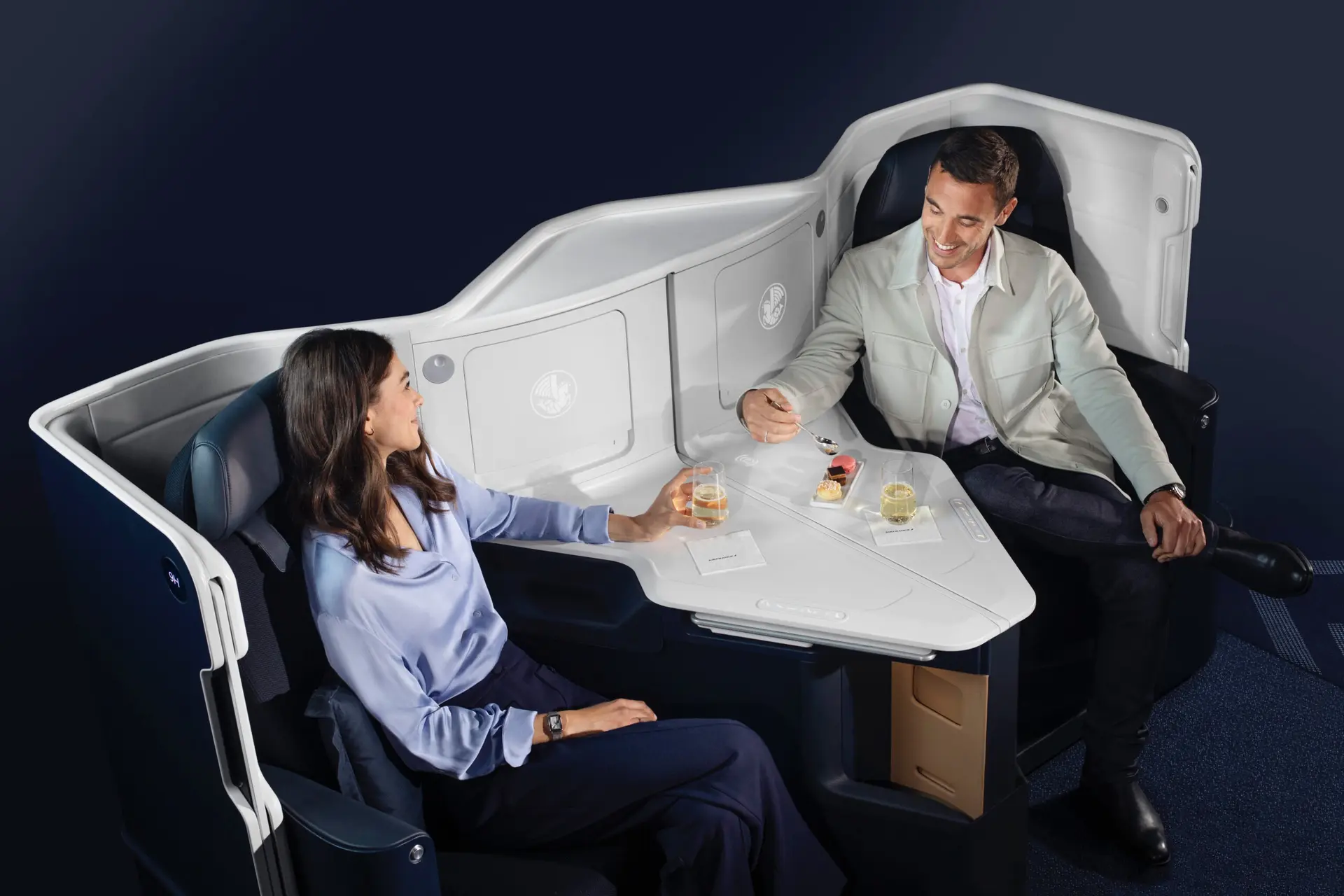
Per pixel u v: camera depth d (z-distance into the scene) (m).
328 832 1.92
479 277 2.48
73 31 4.48
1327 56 3.98
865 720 2.42
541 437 2.57
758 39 5.00
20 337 4.02
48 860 2.82
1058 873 2.66
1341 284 3.89
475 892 2.05
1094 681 2.69
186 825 2.22
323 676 2.14
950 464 2.94
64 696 3.22
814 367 2.87
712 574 2.36
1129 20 4.35
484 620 2.31
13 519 3.61
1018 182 2.93
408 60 5.00
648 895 2.23
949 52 4.65
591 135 4.90
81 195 4.36
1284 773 2.88
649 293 2.57
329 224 4.50
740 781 2.17
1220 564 2.73
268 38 4.84
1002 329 2.84
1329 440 3.75
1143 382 2.98
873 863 2.45
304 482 2.08
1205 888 2.61
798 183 2.82
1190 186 2.82
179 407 2.30
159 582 1.91
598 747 2.19
